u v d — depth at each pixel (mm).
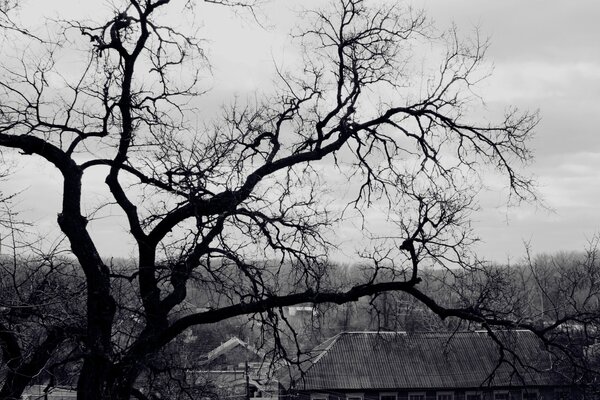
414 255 12148
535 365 28641
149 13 12539
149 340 11969
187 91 13406
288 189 13227
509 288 15297
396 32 13938
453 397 49250
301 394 46875
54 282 12617
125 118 12477
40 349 11906
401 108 13531
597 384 13070
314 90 14211
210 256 12172
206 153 12680
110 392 11398
